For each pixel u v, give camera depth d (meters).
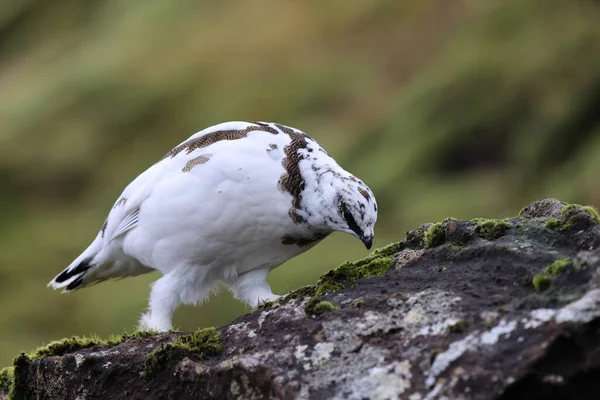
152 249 7.23
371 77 20.80
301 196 6.89
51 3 32.62
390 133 18.38
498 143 17.23
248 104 21.56
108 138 22.73
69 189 21.91
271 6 24.34
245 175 6.84
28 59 30.69
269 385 4.73
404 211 16.17
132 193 7.37
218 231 6.95
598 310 4.19
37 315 16.02
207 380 5.04
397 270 5.55
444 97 18.16
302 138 7.13
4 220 20.77
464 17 20.41
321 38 22.73
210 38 24.22
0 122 25.09
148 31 26.23
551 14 18.67
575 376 4.18
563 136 16.45
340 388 4.57
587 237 5.06
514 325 4.42
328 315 5.02
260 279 7.46
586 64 17.23
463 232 5.56
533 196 15.57
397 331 4.78
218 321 13.69
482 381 4.21
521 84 17.66
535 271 4.89
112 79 24.41
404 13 21.98
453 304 4.82
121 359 5.54
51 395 5.93
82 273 8.00
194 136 7.35
